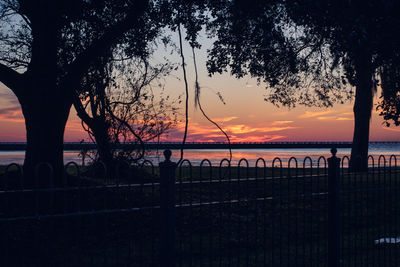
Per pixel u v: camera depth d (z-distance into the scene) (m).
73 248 6.46
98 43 12.76
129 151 19.14
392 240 9.61
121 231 8.16
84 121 19.05
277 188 15.12
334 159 6.25
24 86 12.48
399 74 11.95
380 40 9.20
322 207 12.94
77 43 13.30
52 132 12.26
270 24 16.70
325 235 10.26
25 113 12.45
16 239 6.70
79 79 12.82
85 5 12.62
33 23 12.49
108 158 18.86
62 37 13.51
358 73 12.45
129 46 16.36
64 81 12.59
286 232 10.34
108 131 19.03
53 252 5.82
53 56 12.52
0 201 8.70
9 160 49.00
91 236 7.18
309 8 10.34
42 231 6.89
